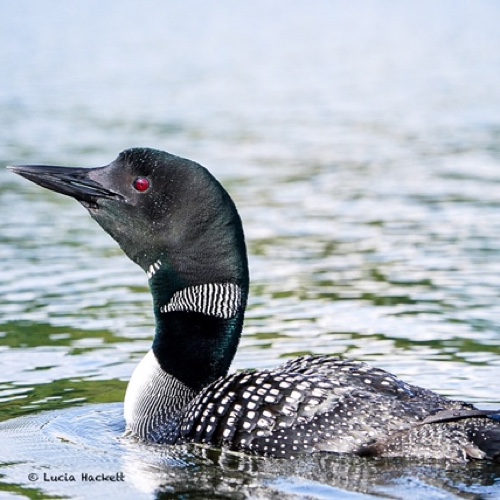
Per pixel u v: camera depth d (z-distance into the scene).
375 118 27.25
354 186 19.83
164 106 28.67
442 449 7.92
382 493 7.69
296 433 8.29
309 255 15.41
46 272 14.60
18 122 25.73
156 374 9.33
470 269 14.49
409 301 13.16
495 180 20.08
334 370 8.66
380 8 56.25
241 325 9.48
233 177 20.61
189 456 8.59
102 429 9.47
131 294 13.66
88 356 11.42
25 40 42.09
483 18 51.22
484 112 27.91
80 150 22.22
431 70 35.59
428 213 17.70
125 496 7.97
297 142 24.14
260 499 7.80
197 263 9.37
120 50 40.03
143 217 9.44
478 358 11.08
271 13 53.59
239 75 34.41
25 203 18.80
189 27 47.69
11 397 10.28
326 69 35.91
